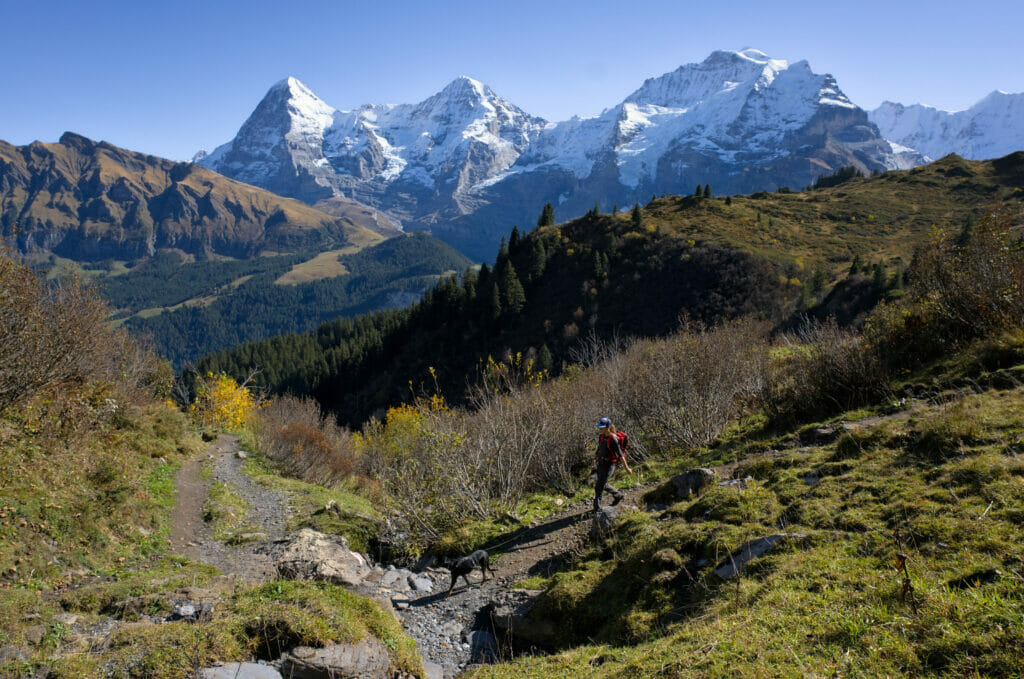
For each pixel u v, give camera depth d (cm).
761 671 348
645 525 721
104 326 1419
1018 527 420
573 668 498
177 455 1684
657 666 414
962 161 10331
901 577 407
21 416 1044
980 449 570
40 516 816
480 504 1109
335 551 955
